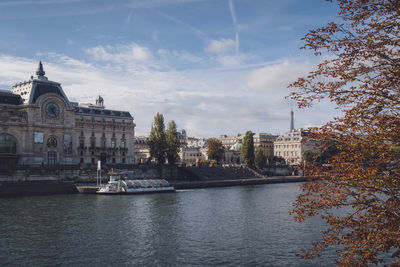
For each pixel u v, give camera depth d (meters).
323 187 20.02
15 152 108.38
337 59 18.67
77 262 38.19
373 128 18.14
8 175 98.12
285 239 47.22
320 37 18.16
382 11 17.47
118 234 49.84
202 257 40.03
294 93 19.47
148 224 56.47
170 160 145.62
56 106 117.31
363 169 18.56
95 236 48.59
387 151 17.80
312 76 19.08
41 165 105.94
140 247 43.75
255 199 88.19
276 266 36.97
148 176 135.12
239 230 52.41
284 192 107.25
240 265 37.44
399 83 17.62
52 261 38.38
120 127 148.50
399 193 18.00
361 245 18.53
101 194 98.44
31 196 93.44
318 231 51.34
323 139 19.67
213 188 123.19
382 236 17.53
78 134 136.62
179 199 88.06
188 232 51.25
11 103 114.88
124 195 96.88
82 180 112.38
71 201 82.75
